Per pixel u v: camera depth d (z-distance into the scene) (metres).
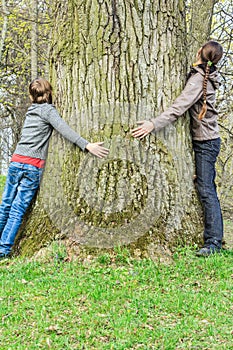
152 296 3.40
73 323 3.02
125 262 3.98
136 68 4.16
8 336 2.87
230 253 4.51
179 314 3.17
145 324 3.00
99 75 4.19
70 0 4.29
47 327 2.95
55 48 4.48
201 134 4.47
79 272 3.87
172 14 4.29
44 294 3.50
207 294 3.53
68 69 4.35
